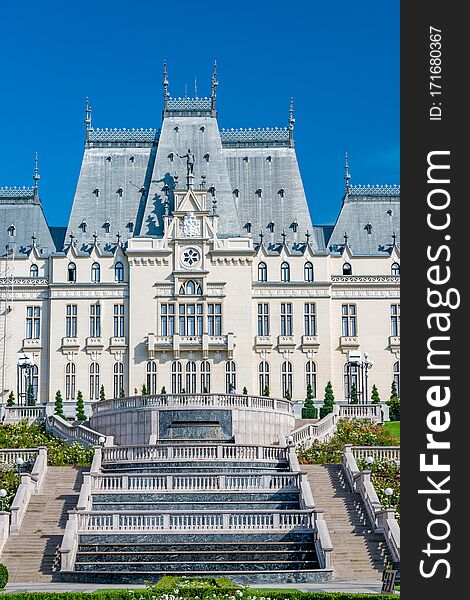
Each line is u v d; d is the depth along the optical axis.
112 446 80.81
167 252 136.25
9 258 138.88
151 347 133.25
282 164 148.25
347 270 141.00
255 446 78.12
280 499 69.69
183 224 137.00
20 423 99.12
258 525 63.91
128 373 134.50
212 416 92.94
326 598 47.72
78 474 77.00
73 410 133.50
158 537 62.84
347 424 96.25
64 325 135.88
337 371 137.38
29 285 137.25
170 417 92.62
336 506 70.31
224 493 69.38
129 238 136.75
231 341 134.25
